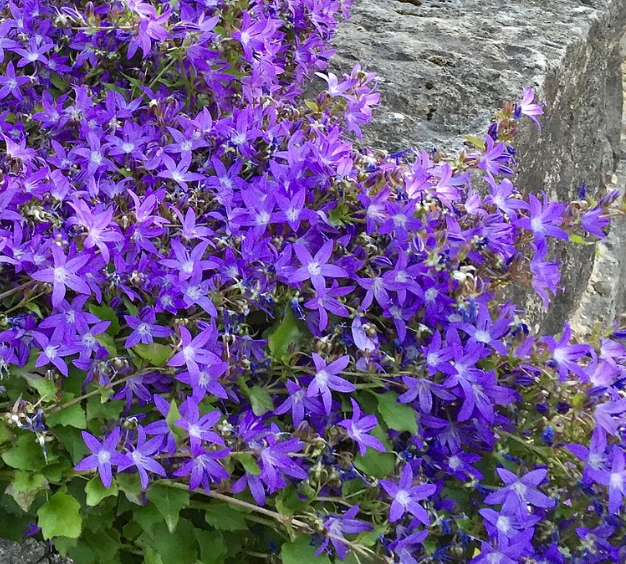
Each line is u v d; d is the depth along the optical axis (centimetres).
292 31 61
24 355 40
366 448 42
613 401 42
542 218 46
